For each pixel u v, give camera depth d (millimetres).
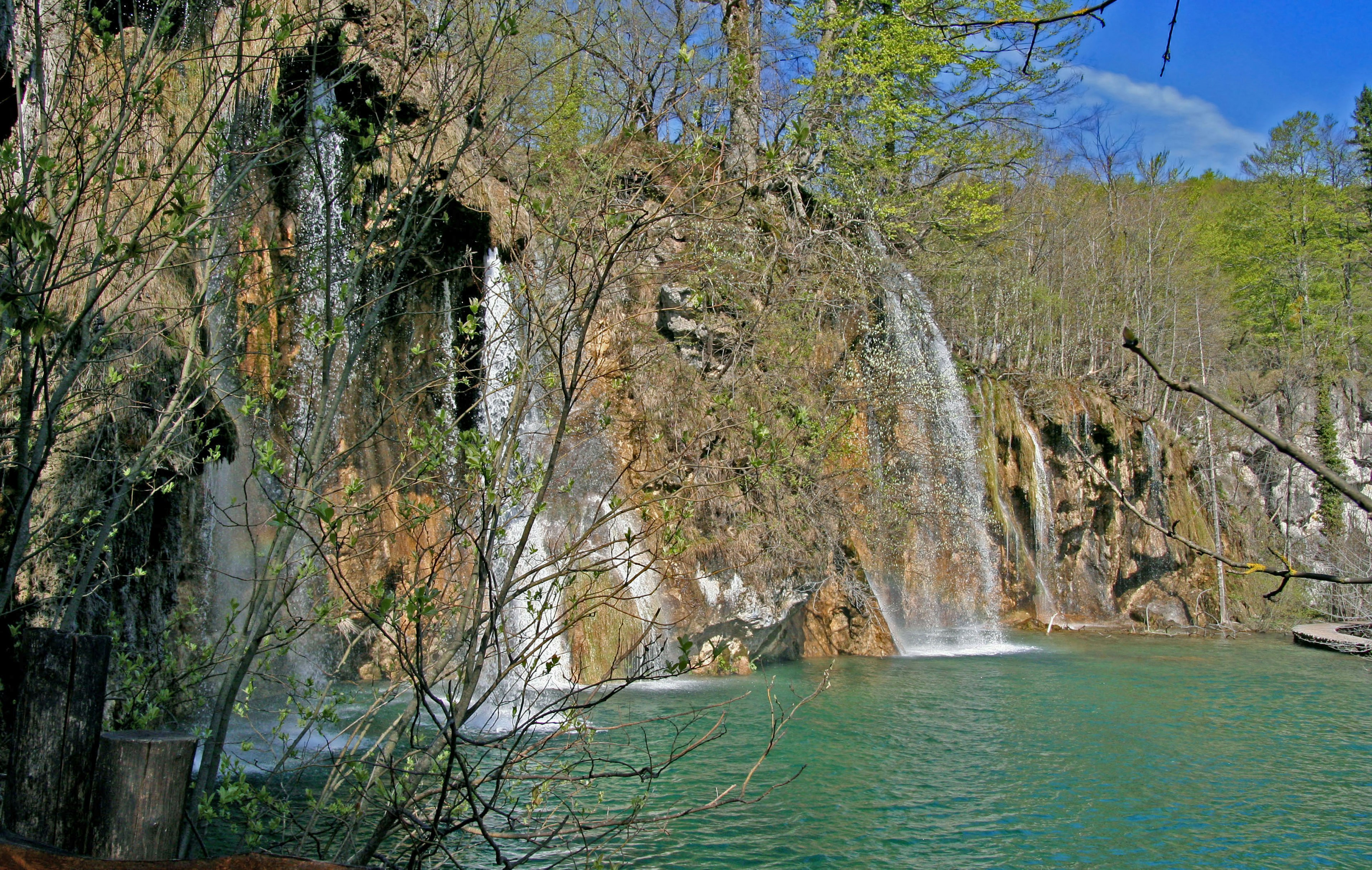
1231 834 9344
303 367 10289
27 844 2980
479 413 11734
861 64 23562
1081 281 37500
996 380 28281
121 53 5504
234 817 5746
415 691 4016
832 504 19109
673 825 8750
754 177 5719
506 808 7379
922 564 22234
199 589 10781
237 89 6148
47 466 7285
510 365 5984
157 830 3275
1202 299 42062
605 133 6133
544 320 5102
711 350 16719
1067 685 16891
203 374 5641
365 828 5922
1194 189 56250
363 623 8180
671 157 5621
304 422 10484
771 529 17516
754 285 17641
